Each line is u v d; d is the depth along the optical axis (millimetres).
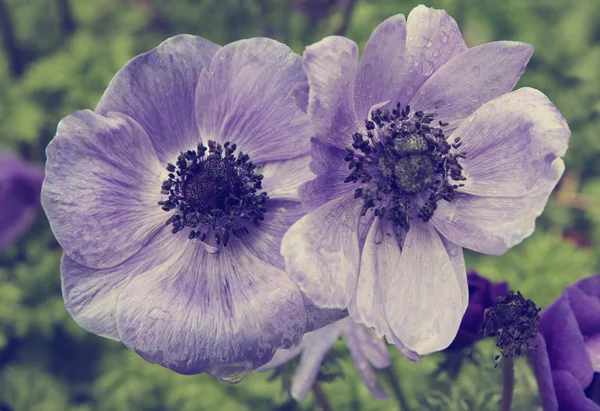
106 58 657
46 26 705
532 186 330
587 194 652
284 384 417
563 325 360
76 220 344
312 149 325
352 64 328
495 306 363
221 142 359
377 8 636
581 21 689
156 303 344
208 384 573
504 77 343
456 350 381
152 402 585
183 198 358
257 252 355
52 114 658
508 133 337
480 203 339
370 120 349
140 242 355
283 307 338
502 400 383
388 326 333
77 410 604
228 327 341
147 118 356
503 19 668
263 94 350
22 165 512
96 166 348
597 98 645
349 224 342
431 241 345
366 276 333
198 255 356
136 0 739
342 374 419
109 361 604
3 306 602
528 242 585
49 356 617
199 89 354
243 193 356
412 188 344
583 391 358
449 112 349
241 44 349
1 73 671
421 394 466
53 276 620
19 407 604
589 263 583
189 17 679
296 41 619
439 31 344
